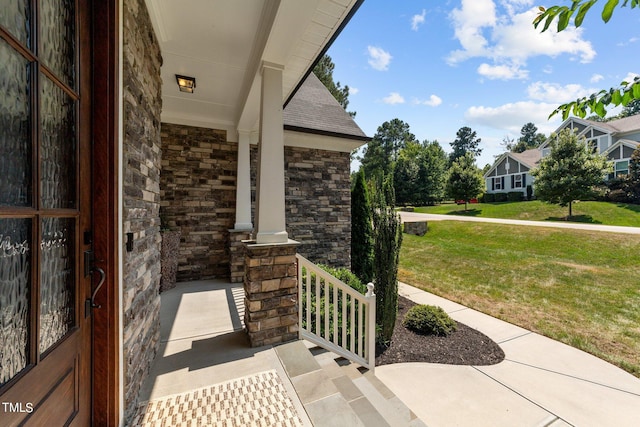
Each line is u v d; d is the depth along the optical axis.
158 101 2.53
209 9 2.31
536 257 8.18
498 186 24.64
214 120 5.04
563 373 3.29
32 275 0.94
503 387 3.02
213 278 5.01
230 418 1.61
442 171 25.22
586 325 4.52
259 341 2.49
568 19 1.26
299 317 2.73
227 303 3.69
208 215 4.99
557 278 6.56
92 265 1.37
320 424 1.59
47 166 1.05
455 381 3.12
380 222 4.02
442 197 24.52
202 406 1.71
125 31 1.57
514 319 4.85
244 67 3.25
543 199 15.06
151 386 1.91
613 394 2.90
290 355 2.34
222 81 3.62
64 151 1.17
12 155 0.86
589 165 13.62
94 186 1.38
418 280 7.23
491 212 18.06
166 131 4.75
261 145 2.70
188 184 4.87
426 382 3.10
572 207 15.24
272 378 2.02
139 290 1.88
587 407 2.71
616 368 3.40
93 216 1.38
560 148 14.51
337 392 1.87
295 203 6.04
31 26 0.93
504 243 10.36
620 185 15.00
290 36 2.38
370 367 2.99
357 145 6.64
